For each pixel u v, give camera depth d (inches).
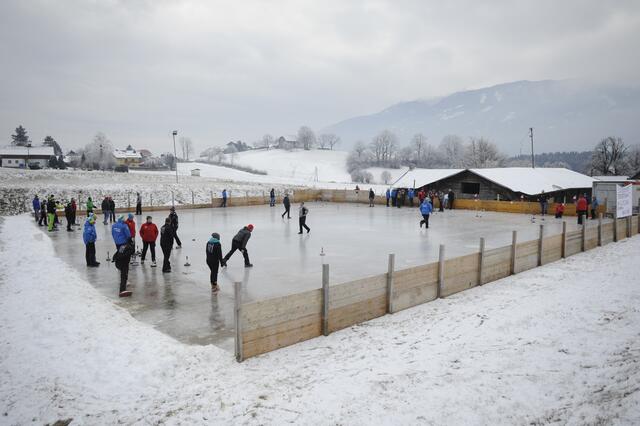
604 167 3757.4
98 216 1240.8
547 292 462.0
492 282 521.3
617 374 245.6
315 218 1192.2
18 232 879.7
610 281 498.9
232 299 447.2
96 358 292.0
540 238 604.1
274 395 246.8
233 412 229.9
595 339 308.2
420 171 1926.7
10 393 247.8
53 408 233.9
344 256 661.9
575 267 596.1
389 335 346.6
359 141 5251.0
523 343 311.1
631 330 323.3
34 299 414.9
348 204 1690.5
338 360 297.6
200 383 264.1
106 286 492.4
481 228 977.5
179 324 376.2
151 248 598.5
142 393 252.8
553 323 353.1
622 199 842.2
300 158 6003.9
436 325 367.2
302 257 654.5
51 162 3690.9
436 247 737.0
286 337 323.9
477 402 228.5
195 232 917.2
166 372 276.5
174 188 1881.2
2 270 535.8
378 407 228.5
